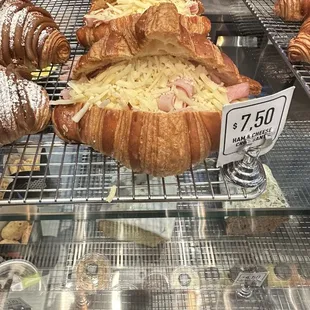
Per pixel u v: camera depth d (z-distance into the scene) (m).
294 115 0.39
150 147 0.28
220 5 0.49
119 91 0.30
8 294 0.31
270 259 0.32
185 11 0.40
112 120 0.29
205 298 0.31
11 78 0.33
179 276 0.32
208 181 0.29
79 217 0.29
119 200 0.28
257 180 0.29
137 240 0.33
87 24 0.40
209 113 0.29
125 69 0.31
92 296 0.31
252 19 0.47
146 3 0.39
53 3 0.49
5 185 0.29
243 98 0.31
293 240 0.32
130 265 0.32
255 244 0.32
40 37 0.38
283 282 0.32
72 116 0.31
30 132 0.32
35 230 0.32
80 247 0.33
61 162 0.31
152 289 0.32
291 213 0.30
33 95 0.32
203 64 0.31
